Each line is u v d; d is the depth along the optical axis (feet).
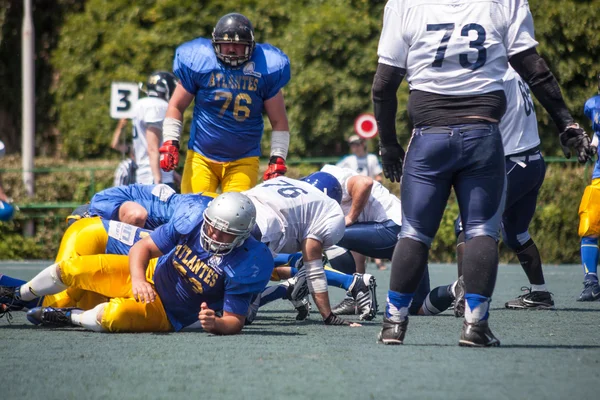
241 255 60.80
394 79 55.26
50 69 244.63
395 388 41.42
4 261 169.78
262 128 83.35
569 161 176.04
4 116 248.93
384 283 119.85
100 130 226.79
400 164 57.82
